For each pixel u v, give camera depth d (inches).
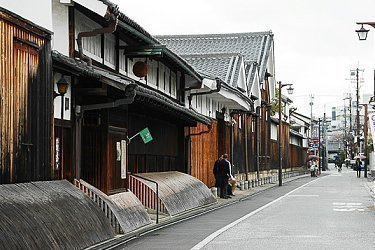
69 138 614.9
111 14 599.8
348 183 2187.5
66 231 458.6
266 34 2100.1
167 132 1066.7
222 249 512.1
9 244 367.9
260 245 536.7
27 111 493.4
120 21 679.7
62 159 597.9
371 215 867.4
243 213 912.9
